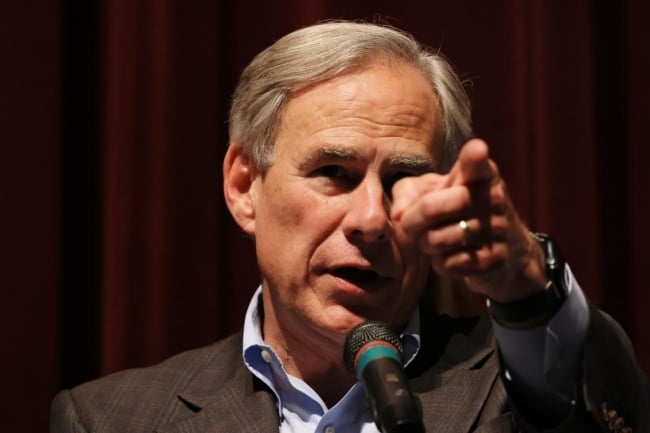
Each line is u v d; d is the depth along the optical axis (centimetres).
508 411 384
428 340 429
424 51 436
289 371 429
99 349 629
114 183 630
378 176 401
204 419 414
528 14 628
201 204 636
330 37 418
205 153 639
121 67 636
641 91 623
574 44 625
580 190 620
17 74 627
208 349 467
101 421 427
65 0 643
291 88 416
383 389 283
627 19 629
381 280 399
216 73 640
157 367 457
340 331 395
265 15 641
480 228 281
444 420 387
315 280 401
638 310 610
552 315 306
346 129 401
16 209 621
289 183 408
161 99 637
